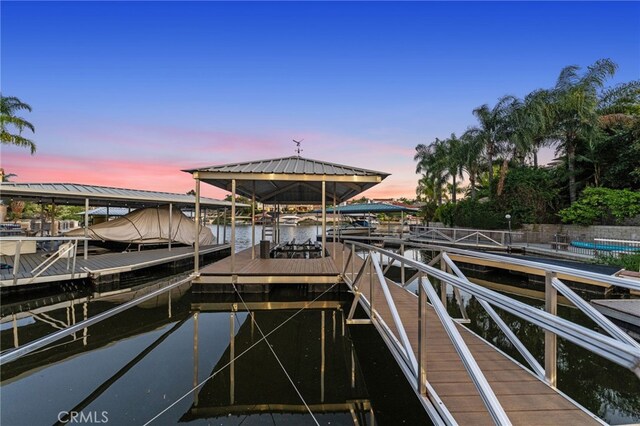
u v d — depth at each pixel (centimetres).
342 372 391
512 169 1811
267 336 507
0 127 1336
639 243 921
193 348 462
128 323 566
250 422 293
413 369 243
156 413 304
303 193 1259
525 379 247
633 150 1348
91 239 1234
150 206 1545
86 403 319
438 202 2577
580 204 1376
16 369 392
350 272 673
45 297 712
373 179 760
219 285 689
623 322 466
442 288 424
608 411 305
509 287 858
